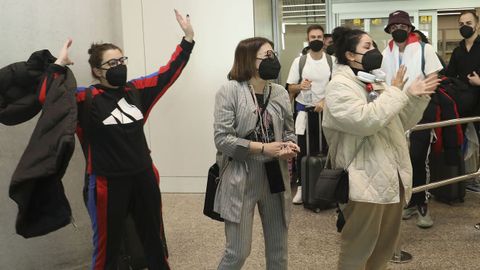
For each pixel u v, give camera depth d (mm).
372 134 1869
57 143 1844
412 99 1956
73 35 2721
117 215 2098
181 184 4891
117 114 2086
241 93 1971
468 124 4016
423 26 5910
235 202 1940
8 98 2049
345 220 2084
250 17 4598
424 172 3404
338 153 2031
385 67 3508
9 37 2469
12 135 2527
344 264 2100
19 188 1847
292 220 3752
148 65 4836
